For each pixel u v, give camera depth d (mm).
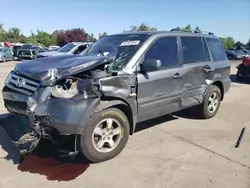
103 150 3867
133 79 4051
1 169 3633
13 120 4281
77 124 3420
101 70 3791
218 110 6852
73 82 3520
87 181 3402
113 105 3818
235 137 4961
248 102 7977
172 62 4852
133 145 4477
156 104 4512
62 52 12633
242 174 3629
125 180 3438
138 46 4379
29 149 3484
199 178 3510
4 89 4281
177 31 5293
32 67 3953
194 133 5113
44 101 3436
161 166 3805
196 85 5379
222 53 6285
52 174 3547
